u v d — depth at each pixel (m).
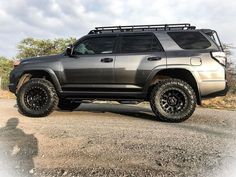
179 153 3.86
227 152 3.93
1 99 12.75
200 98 5.89
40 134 4.77
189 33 6.10
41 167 3.38
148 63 6.04
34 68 6.62
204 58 5.82
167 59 5.96
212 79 5.78
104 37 6.48
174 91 5.91
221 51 5.88
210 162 3.54
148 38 6.25
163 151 3.93
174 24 6.29
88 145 4.16
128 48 6.29
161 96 5.95
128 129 5.25
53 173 3.23
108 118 6.57
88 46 6.53
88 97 6.51
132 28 6.50
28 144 4.21
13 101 11.50
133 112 7.85
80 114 7.18
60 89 6.54
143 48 6.22
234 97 13.48
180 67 5.85
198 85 5.80
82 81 6.40
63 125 5.55
